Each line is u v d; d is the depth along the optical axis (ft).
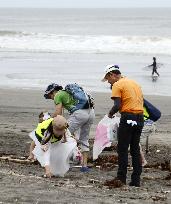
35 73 280.10
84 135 81.30
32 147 87.56
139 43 430.20
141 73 282.15
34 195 55.06
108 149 102.99
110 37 447.01
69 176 75.92
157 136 122.21
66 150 70.95
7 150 102.32
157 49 404.57
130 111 69.87
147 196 60.64
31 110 166.09
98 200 55.16
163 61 342.03
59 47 422.82
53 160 71.10
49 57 362.94
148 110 82.84
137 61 338.75
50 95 82.07
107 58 356.18
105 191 62.23
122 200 56.44
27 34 488.44
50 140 69.92
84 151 81.05
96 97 199.31
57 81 250.57
